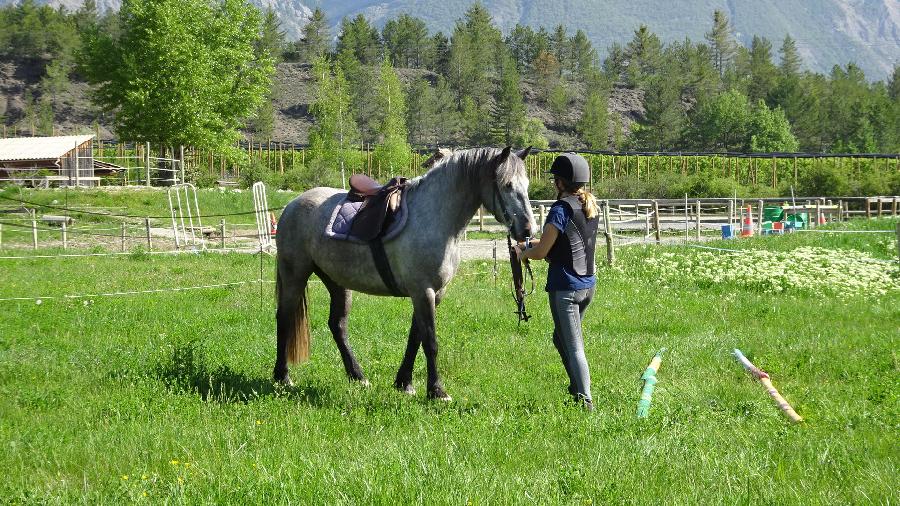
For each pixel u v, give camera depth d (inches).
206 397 284.0
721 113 4729.3
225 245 1076.5
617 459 201.5
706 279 633.6
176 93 1967.3
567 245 260.7
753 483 187.2
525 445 217.3
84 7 7278.5
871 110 5128.0
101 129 5364.2
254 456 211.3
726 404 277.4
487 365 349.1
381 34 7308.1
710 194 2007.9
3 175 1782.7
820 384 310.7
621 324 454.6
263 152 3277.6
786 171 2886.3
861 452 215.0
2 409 265.0
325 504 172.6
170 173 1999.3
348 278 306.7
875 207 1496.1
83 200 1412.4
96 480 201.0
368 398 285.0
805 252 739.4
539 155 2970.0
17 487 192.1
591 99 5398.6
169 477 196.5
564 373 328.2
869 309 505.0
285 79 6018.7
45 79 5856.3
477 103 5871.1
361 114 4894.2
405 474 186.2
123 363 330.3
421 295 287.3
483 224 1379.2
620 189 2106.3
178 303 522.6
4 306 510.0
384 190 299.0
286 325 323.9
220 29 2117.4
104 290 592.4
